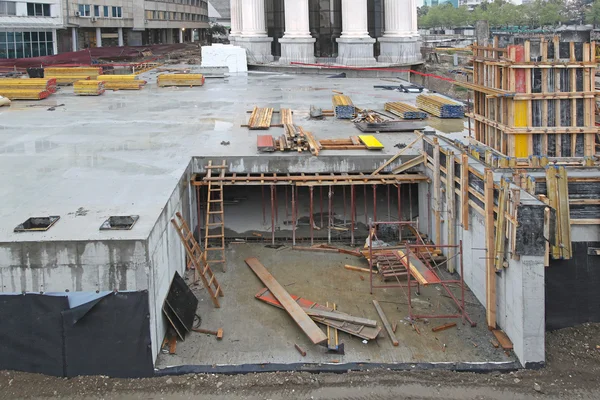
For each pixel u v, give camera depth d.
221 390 9.95
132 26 79.31
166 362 10.65
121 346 10.26
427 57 54.00
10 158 16.05
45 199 12.38
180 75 34.53
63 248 9.98
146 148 17.33
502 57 13.98
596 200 11.66
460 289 13.62
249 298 13.00
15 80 29.94
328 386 10.06
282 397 9.80
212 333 11.55
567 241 11.41
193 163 16.28
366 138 18.16
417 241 15.05
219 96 29.75
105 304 10.14
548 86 13.41
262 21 46.66
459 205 13.99
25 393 9.83
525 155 13.70
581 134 13.63
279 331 11.66
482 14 122.75
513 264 10.91
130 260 10.05
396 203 18.39
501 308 11.65
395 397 9.82
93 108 25.77
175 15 92.75
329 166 16.47
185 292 12.12
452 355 10.96
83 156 16.34
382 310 12.55
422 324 11.98
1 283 10.09
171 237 12.47
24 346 10.27
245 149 17.20
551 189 11.51
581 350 11.23
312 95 29.91
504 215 11.14
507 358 10.88
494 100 14.56
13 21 57.72
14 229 10.45
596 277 11.88
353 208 16.23
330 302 12.91
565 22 101.69
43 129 20.50
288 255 15.51
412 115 22.12
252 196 18.72
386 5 43.62
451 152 14.07
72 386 10.05
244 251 15.72
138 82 33.00
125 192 12.86
